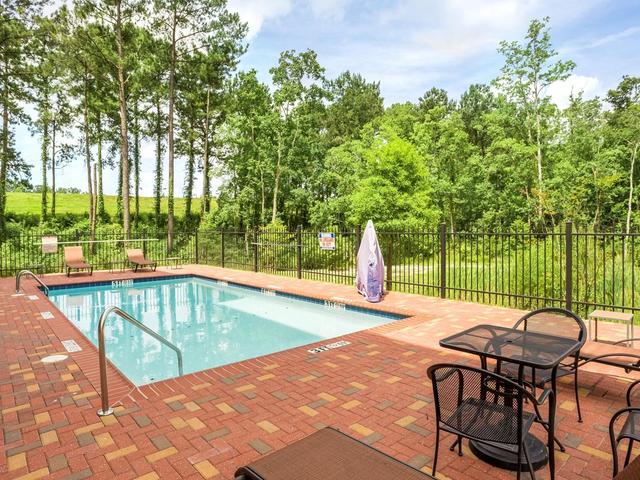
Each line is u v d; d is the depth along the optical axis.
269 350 6.88
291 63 25.39
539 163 24.98
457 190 28.47
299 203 28.17
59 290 11.57
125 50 22.67
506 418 2.46
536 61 24.77
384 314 8.04
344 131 38.31
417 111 37.22
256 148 26.08
